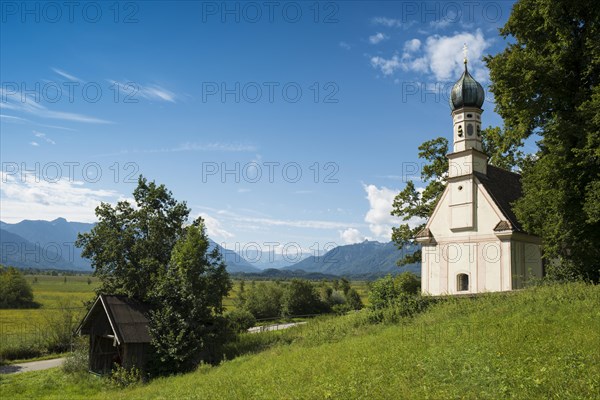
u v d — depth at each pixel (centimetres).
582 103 2356
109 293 3375
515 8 2681
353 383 1380
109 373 2967
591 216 2305
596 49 2380
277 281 7531
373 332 2380
